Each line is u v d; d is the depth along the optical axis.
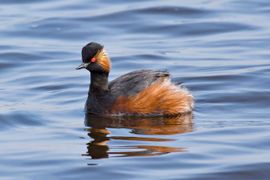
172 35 25.33
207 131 15.96
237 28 25.53
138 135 15.77
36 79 21.16
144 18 26.77
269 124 16.36
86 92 19.69
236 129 16.03
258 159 14.16
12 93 19.73
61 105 18.45
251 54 22.94
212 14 26.94
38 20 26.83
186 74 20.98
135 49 23.88
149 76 17.55
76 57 23.38
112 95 17.45
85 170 13.77
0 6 28.66
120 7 28.02
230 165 13.89
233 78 20.30
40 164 14.16
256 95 18.69
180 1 28.44
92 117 17.33
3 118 17.22
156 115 17.33
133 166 13.91
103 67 17.53
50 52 23.89
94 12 27.56
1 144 15.44
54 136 15.90
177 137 15.57
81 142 15.40
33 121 17.09
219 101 18.39
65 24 26.44
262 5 27.80
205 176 13.43
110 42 24.81
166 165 13.95
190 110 17.61
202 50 23.59
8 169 13.95
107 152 14.70
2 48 24.25
